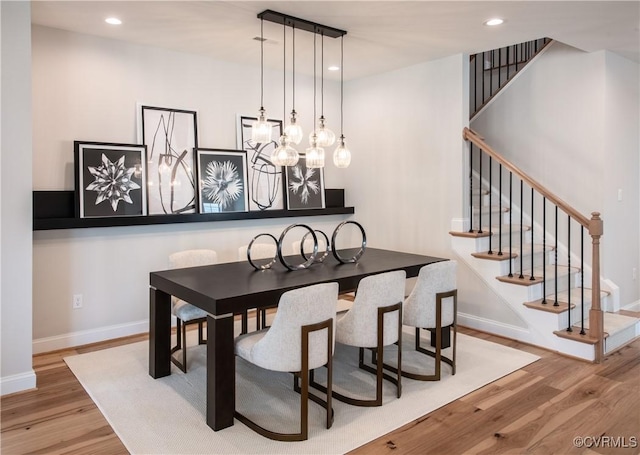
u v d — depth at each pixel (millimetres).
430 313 3264
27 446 2451
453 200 4652
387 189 5328
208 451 2416
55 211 3840
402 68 5070
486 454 2398
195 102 4609
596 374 3416
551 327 3887
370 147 5500
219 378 2617
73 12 3447
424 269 3217
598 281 3652
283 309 2473
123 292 4199
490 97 5336
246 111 4973
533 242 4527
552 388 3176
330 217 5707
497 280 4246
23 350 3102
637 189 5055
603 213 4508
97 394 3059
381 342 2891
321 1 3205
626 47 4297
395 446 2473
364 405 2910
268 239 5160
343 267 3611
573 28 3736
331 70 5164
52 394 3059
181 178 4480
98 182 3988
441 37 3977
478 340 4172
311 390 3180
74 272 3932
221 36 4000
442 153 4723
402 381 3287
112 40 4090
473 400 3000
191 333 4426
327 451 2422
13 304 3045
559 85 4738
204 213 4570
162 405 2916
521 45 5793
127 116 4203
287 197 5262
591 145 4535
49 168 3816
